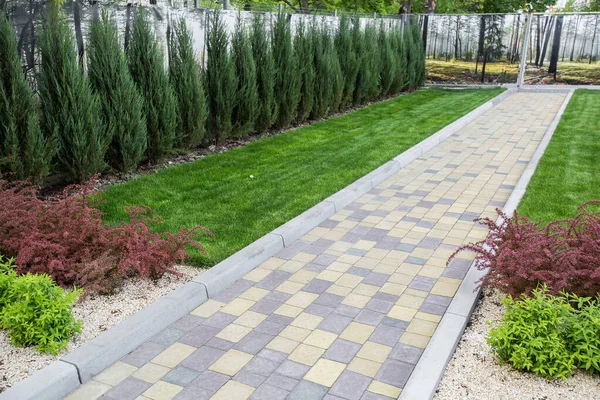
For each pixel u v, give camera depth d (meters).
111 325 3.94
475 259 4.78
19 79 6.40
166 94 8.23
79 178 7.17
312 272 5.02
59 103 6.89
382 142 10.27
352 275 4.95
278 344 3.83
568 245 4.29
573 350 3.32
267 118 10.80
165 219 6.11
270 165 8.59
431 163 9.19
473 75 19.94
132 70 8.00
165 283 4.63
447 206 6.91
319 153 9.38
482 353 3.57
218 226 5.90
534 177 7.57
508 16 18.91
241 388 3.34
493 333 3.44
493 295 4.41
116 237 4.71
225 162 8.74
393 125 12.08
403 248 5.57
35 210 5.03
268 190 7.25
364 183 7.59
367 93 15.42
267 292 4.63
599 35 17.98
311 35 12.11
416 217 6.51
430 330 3.99
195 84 8.88
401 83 17.39
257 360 3.64
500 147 10.32
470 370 3.39
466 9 27.58
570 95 16.27
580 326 3.31
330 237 5.90
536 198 6.61
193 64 8.85
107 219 6.10
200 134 9.15
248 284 4.79
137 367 3.57
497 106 15.54
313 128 11.76
